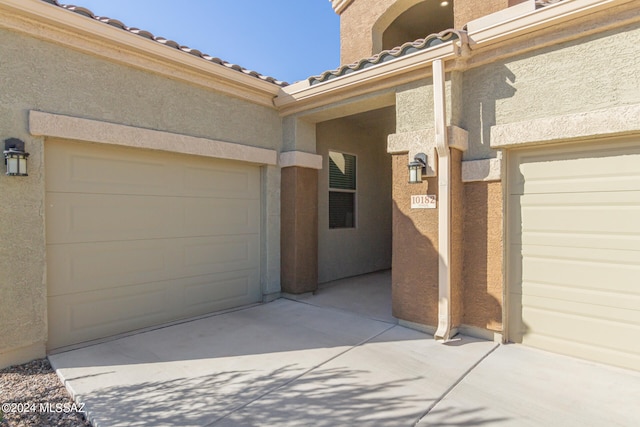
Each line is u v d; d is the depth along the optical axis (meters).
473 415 3.25
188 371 4.19
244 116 6.95
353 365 4.32
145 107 5.54
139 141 5.41
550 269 4.71
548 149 4.70
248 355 4.66
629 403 3.46
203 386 3.81
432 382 3.88
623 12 3.92
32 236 4.49
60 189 4.84
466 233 5.29
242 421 3.16
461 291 5.33
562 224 4.61
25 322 4.45
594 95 4.18
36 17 4.31
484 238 5.10
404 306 5.71
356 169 10.06
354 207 10.07
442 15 10.08
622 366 4.19
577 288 4.51
